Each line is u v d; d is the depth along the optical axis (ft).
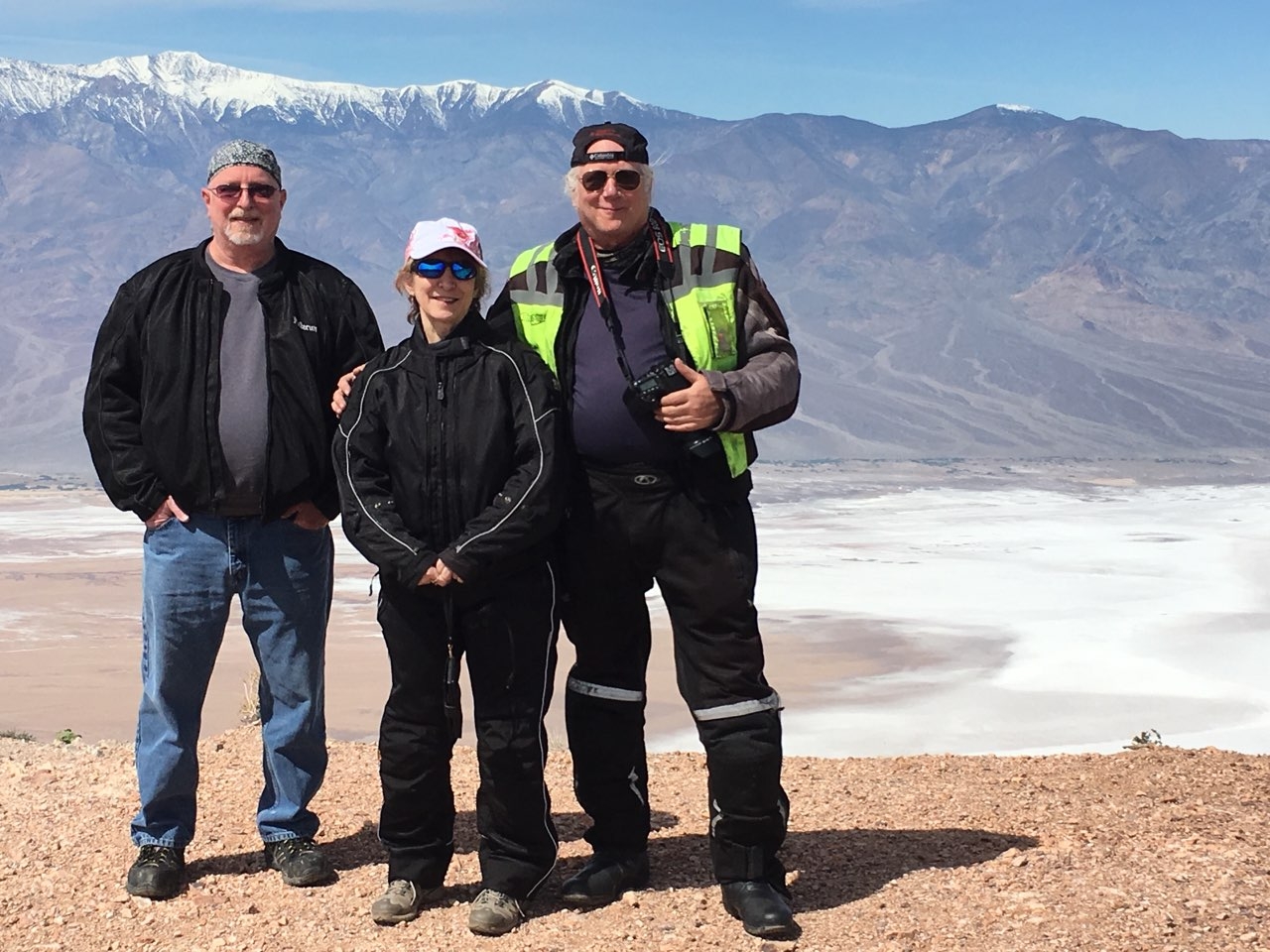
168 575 13.29
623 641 12.79
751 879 12.15
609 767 12.88
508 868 12.39
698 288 12.12
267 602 13.48
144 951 12.05
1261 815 14.70
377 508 12.16
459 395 12.09
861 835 14.55
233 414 13.04
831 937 11.69
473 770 17.98
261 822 13.78
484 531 11.80
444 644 12.40
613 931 12.07
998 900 12.16
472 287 12.28
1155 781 16.60
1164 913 11.55
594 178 12.00
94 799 16.15
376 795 16.52
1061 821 14.76
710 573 12.05
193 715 13.62
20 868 13.93
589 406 12.13
